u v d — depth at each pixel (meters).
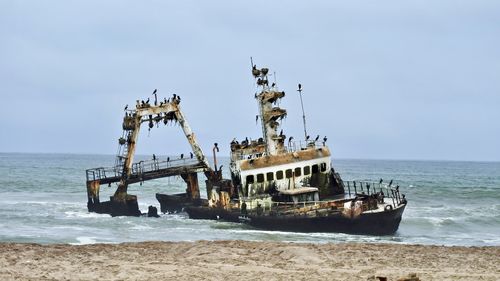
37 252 33.34
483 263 32.66
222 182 58.88
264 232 47.84
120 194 61.34
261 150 56.56
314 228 47.28
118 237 44.41
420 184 126.75
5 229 47.53
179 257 32.97
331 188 52.97
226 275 28.20
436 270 30.38
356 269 30.08
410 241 45.19
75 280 27.06
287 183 51.66
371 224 45.84
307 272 28.95
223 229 49.97
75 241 41.47
